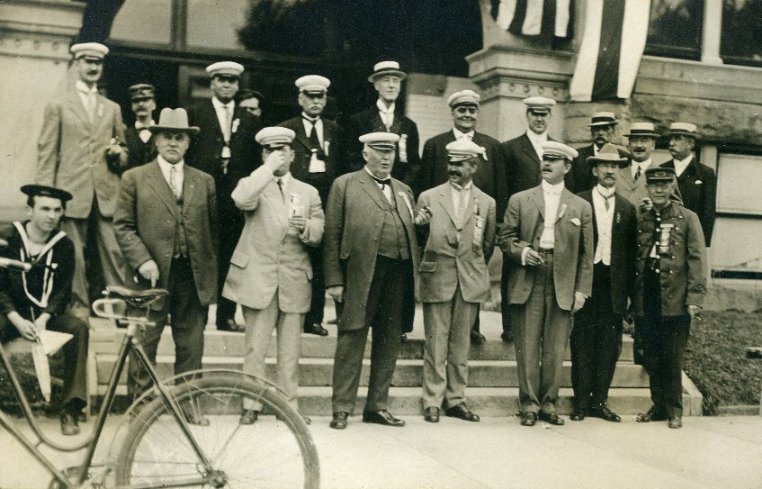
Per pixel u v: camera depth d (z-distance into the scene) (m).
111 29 8.04
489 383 7.27
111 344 6.58
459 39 9.39
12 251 5.86
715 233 9.49
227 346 6.97
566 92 9.21
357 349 6.27
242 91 7.63
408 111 9.30
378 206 6.30
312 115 7.07
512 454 5.80
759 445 6.44
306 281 6.23
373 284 6.29
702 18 9.40
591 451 6.00
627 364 7.75
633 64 8.85
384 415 6.44
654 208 7.18
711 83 9.38
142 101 7.15
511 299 6.79
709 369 8.12
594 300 7.05
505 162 7.66
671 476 5.48
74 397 5.64
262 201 6.13
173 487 3.93
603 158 7.06
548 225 6.77
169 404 3.98
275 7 8.68
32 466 4.91
